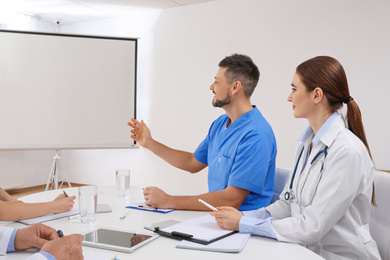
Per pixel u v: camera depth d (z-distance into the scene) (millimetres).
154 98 4438
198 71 4125
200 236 953
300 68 1139
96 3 4148
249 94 1521
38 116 4000
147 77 4484
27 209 1123
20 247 859
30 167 4793
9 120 3900
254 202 1407
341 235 1035
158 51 4395
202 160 1776
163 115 4379
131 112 4270
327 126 1098
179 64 4250
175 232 981
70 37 4062
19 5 4238
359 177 1006
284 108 3631
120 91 4223
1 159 4367
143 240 930
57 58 4035
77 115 4121
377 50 3158
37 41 3965
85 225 1077
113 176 4797
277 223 996
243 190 1345
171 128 4328
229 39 3916
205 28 4062
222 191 1332
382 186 1145
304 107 1132
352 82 3281
